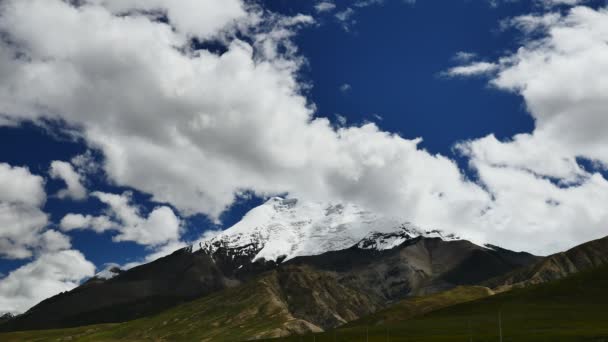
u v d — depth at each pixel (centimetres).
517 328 19900
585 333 16975
